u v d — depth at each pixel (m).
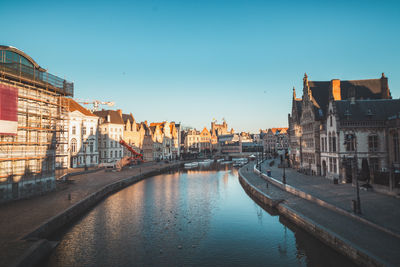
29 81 32.12
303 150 59.62
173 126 147.25
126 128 99.50
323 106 53.53
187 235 25.44
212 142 183.50
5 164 29.62
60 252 20.83
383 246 17.27
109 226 27.64
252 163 108.88
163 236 25.08
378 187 31.70
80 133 76.00
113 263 19.28
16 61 32.31
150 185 56.38
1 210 26.94
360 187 34.91
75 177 56.66
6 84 29.77
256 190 40.81
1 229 21.03
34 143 32.66
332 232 20.06
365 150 41.00
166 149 132.38
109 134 89.75
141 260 19.92
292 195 35.59
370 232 19.92
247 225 28.45
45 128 35.62
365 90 54.03
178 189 51.25
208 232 26.28
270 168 71.88
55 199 32.59
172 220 30.20
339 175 41.44
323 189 35.59
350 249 17.59
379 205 25.89
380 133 40.84
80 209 31.09
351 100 45.09
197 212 33.81
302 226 24.81
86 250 21.42
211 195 45.19
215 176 74.25
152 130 122.44
